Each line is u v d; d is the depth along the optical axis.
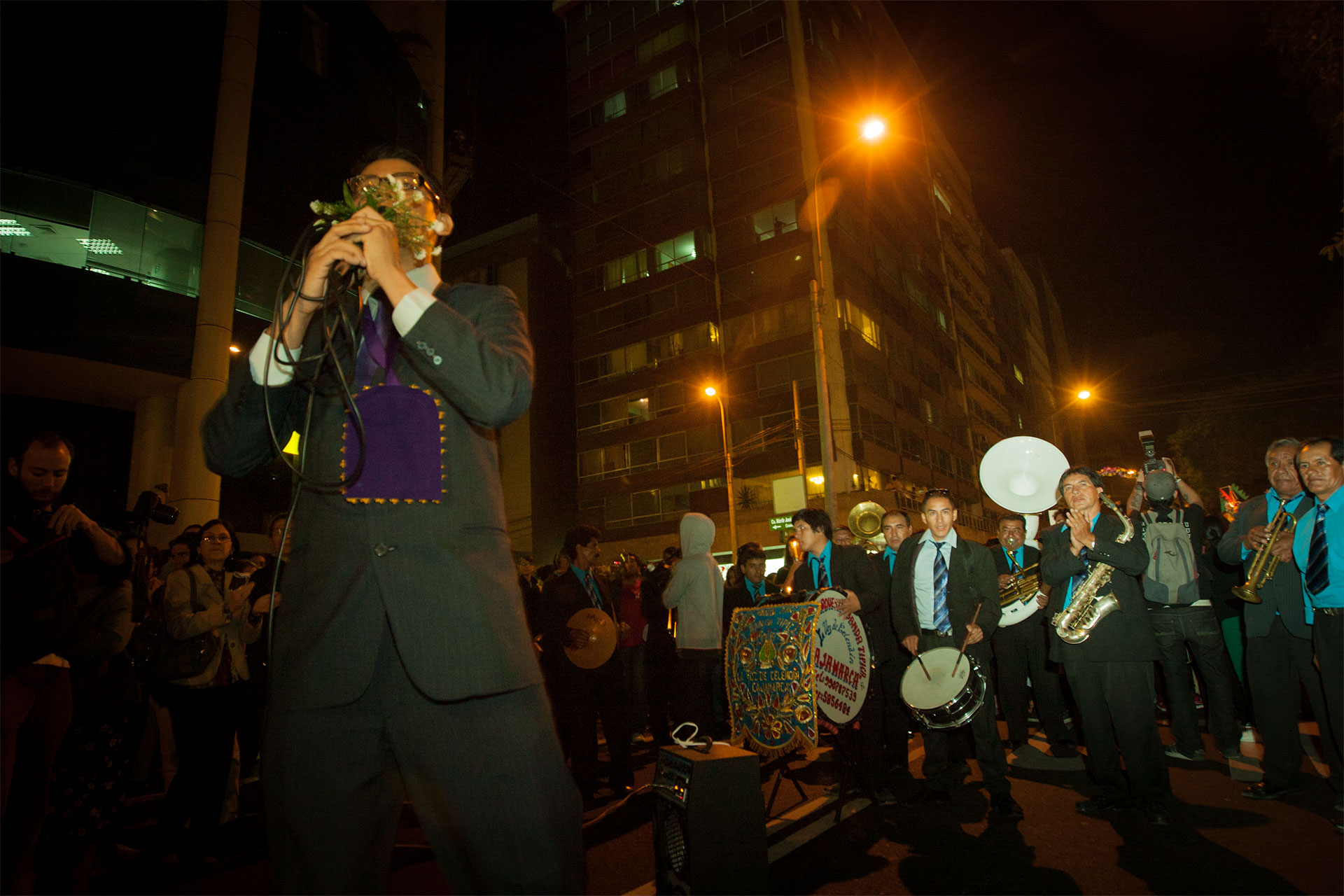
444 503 1.55
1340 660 4.45
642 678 9.23
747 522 31.86
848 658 4.77
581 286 38.72
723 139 35.88
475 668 1.46
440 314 1.50
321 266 1.56
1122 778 4.71
